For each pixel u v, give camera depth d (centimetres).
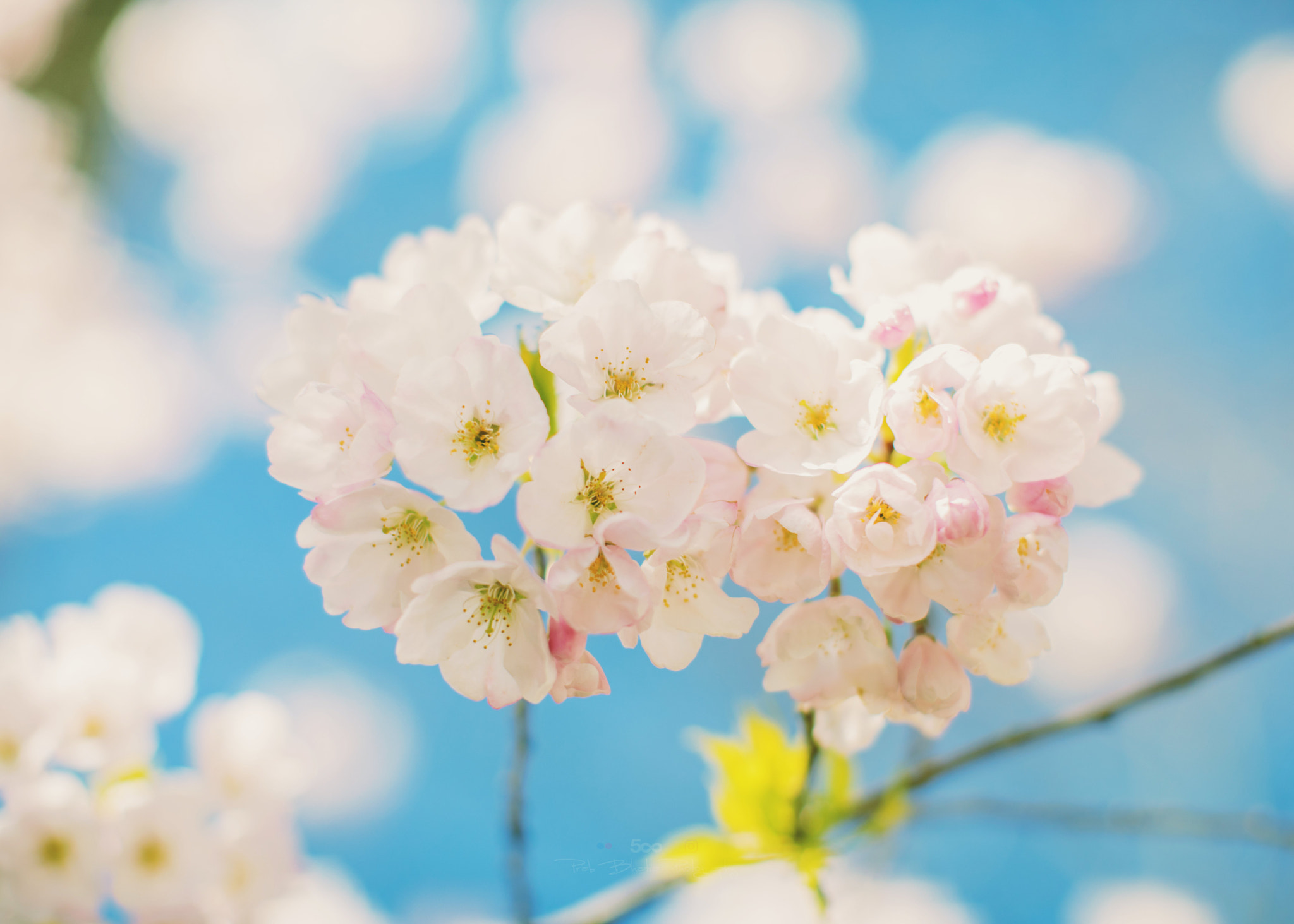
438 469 68
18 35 177
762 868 77
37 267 178
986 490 68
